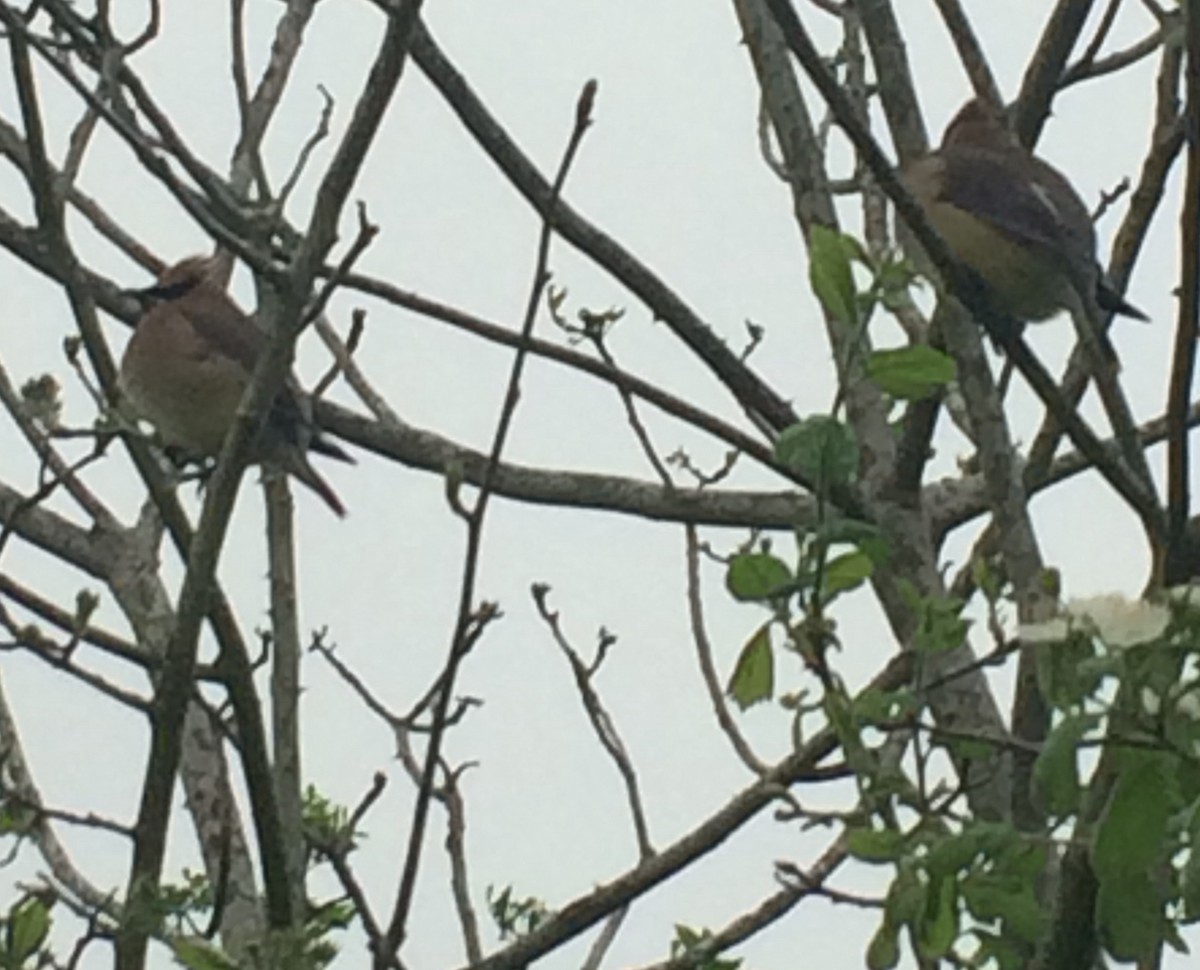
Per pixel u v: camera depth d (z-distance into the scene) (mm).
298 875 5230
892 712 4195
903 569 5648
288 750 5508
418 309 6621
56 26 5965
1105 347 6223
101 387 5328
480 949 5598
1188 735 3592
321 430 6867
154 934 4492
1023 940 4137
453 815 5703
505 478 6727
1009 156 7453
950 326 5551
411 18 4590
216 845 5598
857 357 4410
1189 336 4465
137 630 5977
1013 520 5305
